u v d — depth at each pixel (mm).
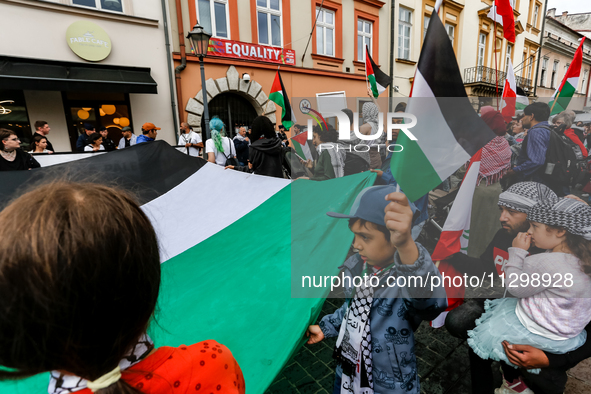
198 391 512
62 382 424
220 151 4395
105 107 7105
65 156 3070
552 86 20641
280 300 1199
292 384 1826
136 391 420
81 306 353
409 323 1051
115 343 396
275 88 5012
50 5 6223
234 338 1131
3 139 2977
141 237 427
